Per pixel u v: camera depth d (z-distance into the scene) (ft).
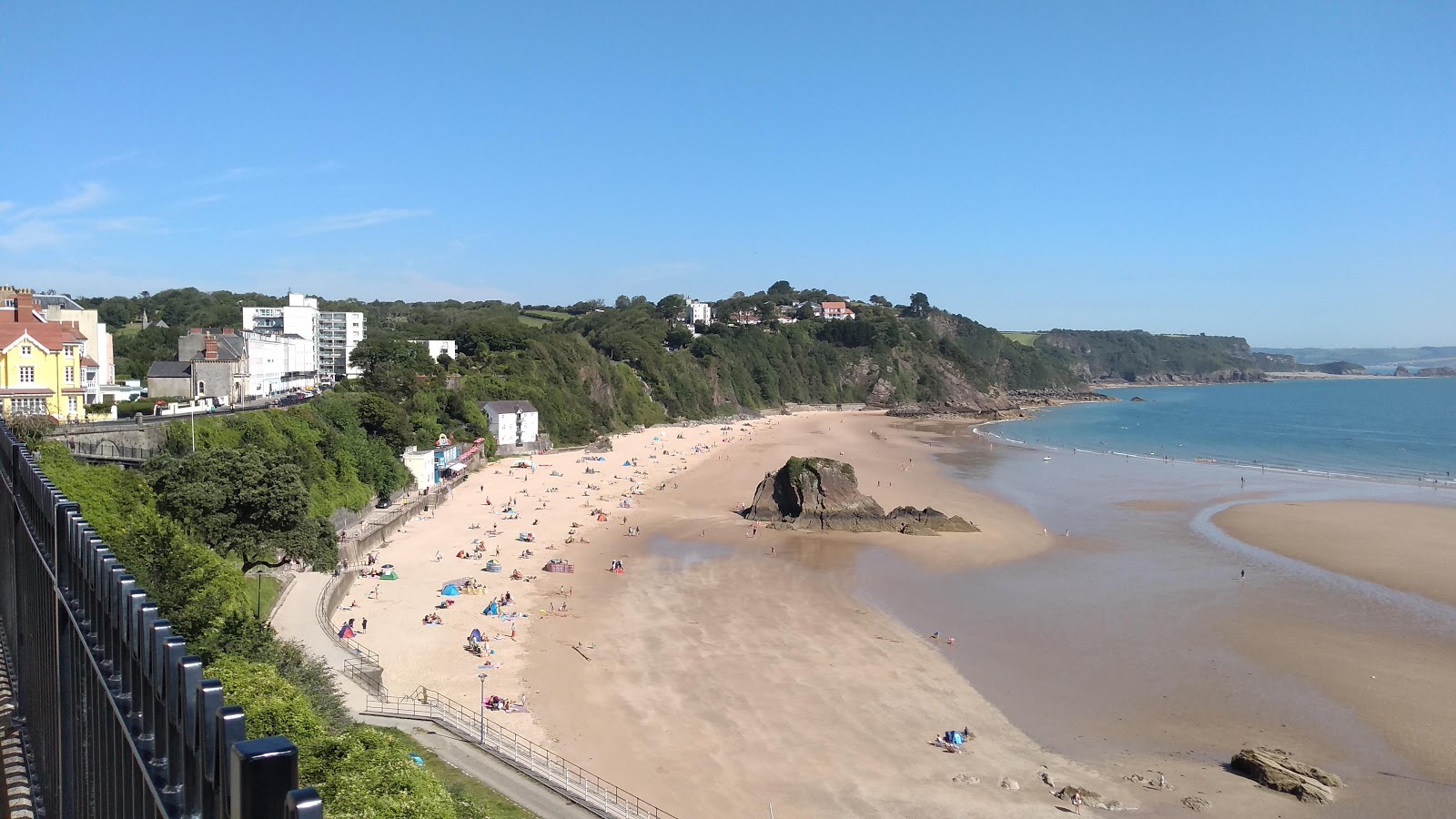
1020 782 143.43
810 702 170.91
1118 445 639.35
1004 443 642.22
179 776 29.12
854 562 280.10
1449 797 141.08
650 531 321.73
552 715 160.97
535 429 536.42
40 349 238.07
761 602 233.76
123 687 37.06
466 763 134.41
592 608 225.35
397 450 360.28
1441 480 462.19
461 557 272.31
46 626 54.49
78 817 45.70
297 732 87.04
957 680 183.73
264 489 186.19
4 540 79.10
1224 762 151.84
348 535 267.59
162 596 122.62
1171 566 276.62
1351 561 282.77
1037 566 276.62
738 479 451.94
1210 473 483.92
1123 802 138.21
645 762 145.48
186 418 245.04
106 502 167.53
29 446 166.61
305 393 416.87
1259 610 231.30
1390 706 173.17
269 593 192.75
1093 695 177.27
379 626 204.03
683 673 182.80
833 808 134.21
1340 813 136.36
